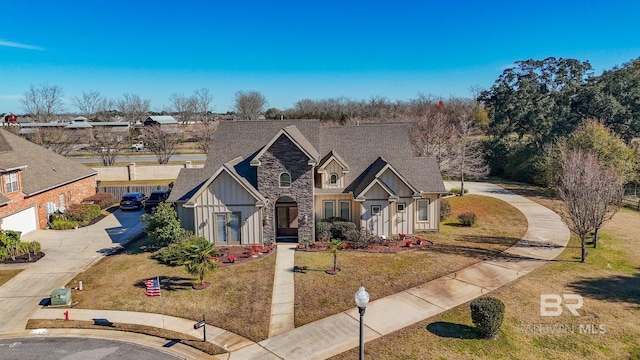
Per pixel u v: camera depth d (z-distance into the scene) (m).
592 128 40.78
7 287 19.41
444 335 14.84
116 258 23.36
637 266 21.41
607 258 22.61
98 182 48.56
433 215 27.81
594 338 14.39
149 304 17.58
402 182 26.09
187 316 16.61
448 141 45.16
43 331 15.52
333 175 26.88
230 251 24.00
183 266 21.77
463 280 19.77
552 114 50.44
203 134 69.81
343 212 27.00
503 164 54.72
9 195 26.66
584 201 21.80
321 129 30.34
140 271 21.20
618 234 27.42
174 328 15.70
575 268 21.11
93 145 59.03
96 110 136.25
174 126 91.94
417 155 44.94
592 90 48.19
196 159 63.22
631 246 24.80
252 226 24.80
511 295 17.91
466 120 57.25
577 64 50.75
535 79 52.34
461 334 14.87
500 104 54.47
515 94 52.44
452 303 17.38
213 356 13.92
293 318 16.41
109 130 71.12
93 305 17.55
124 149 75.75
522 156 51.78
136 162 60.50
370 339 14.73
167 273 20.89
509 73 53.31
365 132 30.11
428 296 18.11
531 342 14.25
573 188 22.56
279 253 23.78
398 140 29.69
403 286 19.20
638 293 17.92
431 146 44.97
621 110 46.72
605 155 38.25
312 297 18.17
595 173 23.42
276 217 27.81
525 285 19.00
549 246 24.91
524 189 44.81
